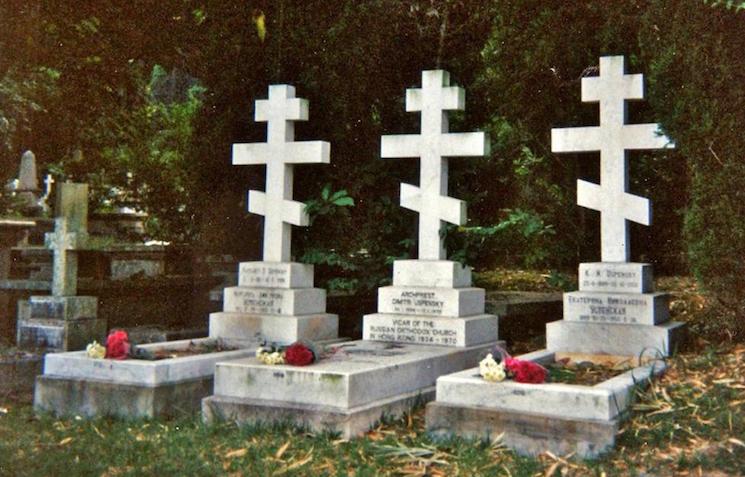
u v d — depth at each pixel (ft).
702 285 25.17
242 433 19.61
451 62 33.88
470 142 28.84
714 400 19.04
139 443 19.07
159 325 36.42
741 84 23.95
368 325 28.63
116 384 22.50
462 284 28.91
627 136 26.30
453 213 28.91
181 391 22.90
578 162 31.78
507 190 33.76
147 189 57.82
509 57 31.01
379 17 33.32
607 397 17.47
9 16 46.03
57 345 29.91
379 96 33.83
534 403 18.21
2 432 20.52
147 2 46.96
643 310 24.76
